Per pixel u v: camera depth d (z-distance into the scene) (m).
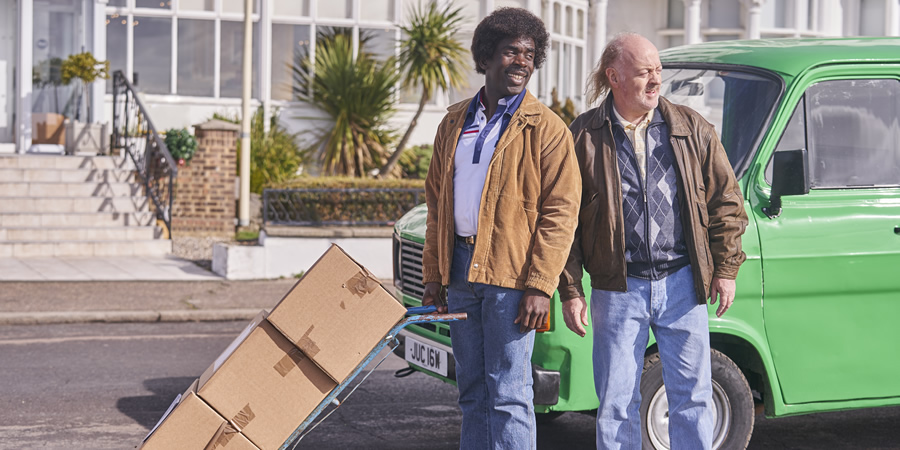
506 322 4.11
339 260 3.87
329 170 17.28
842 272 5.25
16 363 8.02
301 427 3.88
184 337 9.23
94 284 11.47
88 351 8.53
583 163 4.40
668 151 4.36
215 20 18.20
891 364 5.38
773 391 5.23
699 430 4.45
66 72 16.03
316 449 5.95
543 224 4.06
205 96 18.27
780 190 5.01
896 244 5.34
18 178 14.34
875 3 24.12
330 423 6.52
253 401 3.84
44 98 16.61
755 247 5.14
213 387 3.82
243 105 15.18
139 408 6.77
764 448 6.13
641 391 5.12
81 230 13.81
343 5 18.80
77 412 6.64
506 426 4.19
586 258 4.43
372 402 7.08
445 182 4.23
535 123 4.07
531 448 4.21
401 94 18.81
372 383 7.66
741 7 23.27
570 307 4.41
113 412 6.66
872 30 24.22
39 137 16.44
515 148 4.07
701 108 5.65
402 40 17.14
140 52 17.94
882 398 5.39
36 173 14.44
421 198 12.73
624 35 4.39
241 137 15.20
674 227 4.37
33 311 9.88
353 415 6.73
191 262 13.28
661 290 4.38
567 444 6.11
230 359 3.84
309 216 12.52
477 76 18.98
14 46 16.44
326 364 3.84
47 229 13.65
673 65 5.94
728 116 5.53
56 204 14.11
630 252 4.38
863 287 5.30
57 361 8.12
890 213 5.38
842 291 5.27
